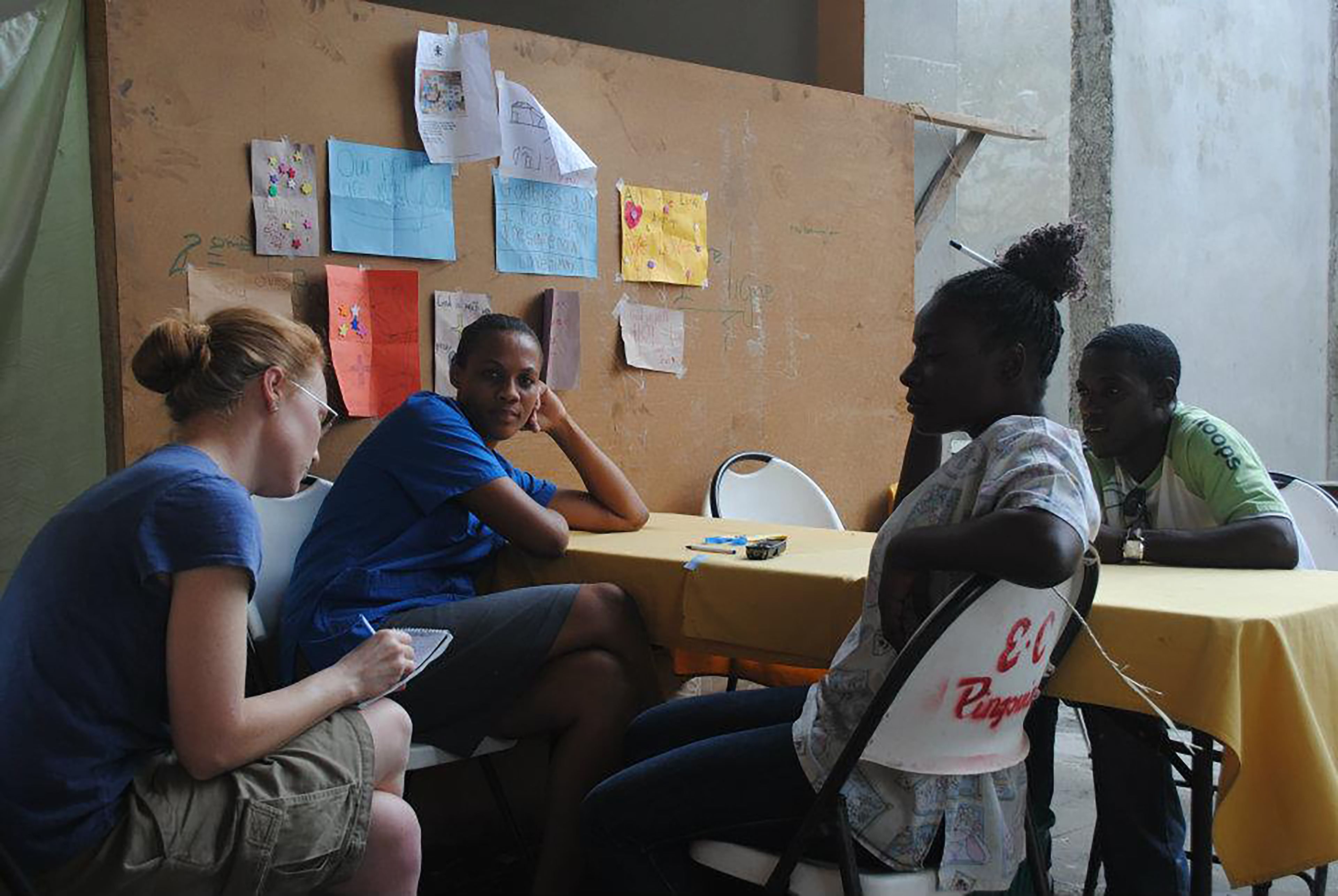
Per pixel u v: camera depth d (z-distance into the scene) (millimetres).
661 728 2391
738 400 4336
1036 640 1908
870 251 4730
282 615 2869
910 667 1785
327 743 1928
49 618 1769
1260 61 7836
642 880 2074
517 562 2943
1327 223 8594
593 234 3904
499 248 3670
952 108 5352
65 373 2990
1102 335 2789
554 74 3807
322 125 3316
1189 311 7176
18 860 1725
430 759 2564
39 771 1728
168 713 1848
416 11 4312
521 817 3537
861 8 5043
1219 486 2619
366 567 2705
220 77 3135
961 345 1972
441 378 3559
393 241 3445
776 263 4430
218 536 1786
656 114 4062
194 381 1936
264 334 1955
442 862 3277
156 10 3023
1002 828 1942
